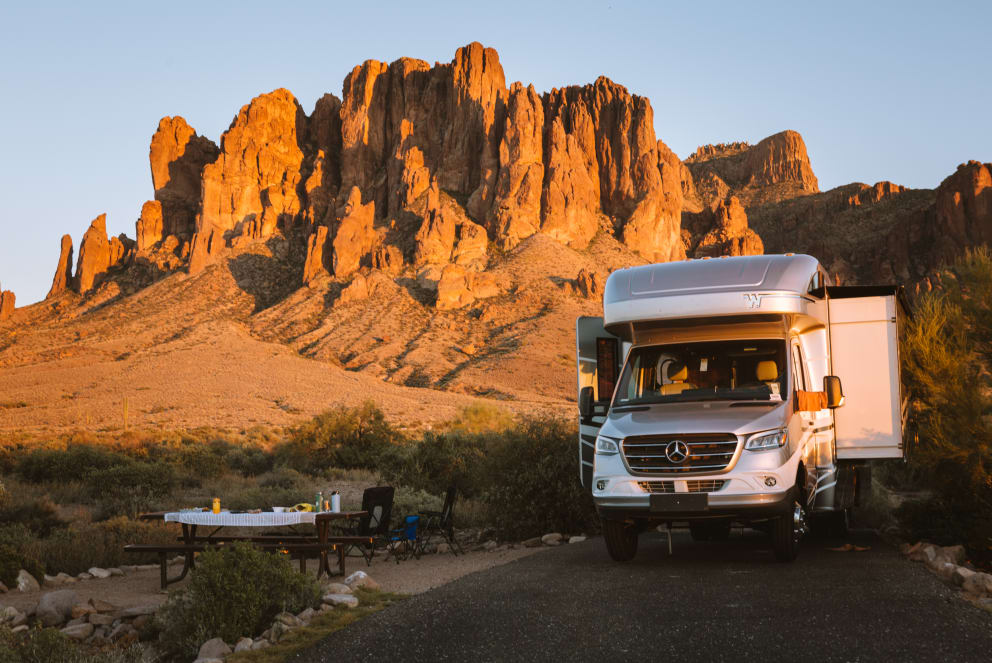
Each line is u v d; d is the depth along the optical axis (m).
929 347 9.09
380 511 10.65
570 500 12.17
